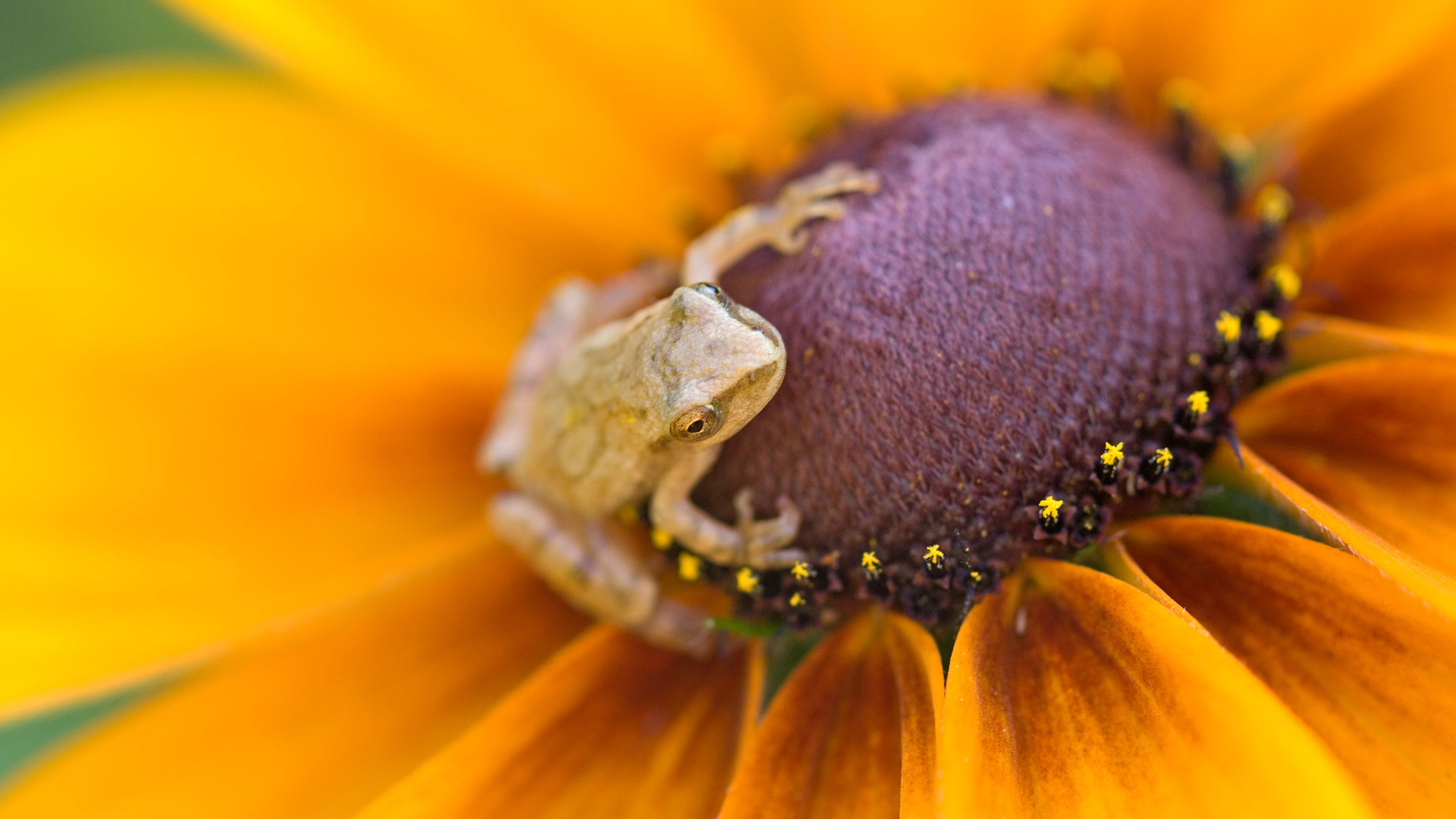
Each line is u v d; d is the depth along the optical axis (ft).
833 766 0.33
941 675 0.32
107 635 0.35
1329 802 0.29
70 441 0.36
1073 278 0.33
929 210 0.33
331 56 0.36
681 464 0.34
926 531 0.33
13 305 0.36
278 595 0.36
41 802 0.35
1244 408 0.34
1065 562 0.33
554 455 0.35
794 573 0.34
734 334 0.33
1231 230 0.35
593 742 0.34
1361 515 0.33
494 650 0.36
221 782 0.35
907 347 0.33
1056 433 0.33
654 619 0.35
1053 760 0.32
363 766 0.36
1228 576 0.33
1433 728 0.31
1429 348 0.33
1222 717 0.30
